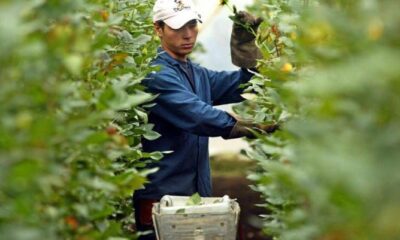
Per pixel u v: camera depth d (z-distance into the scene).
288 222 8.99
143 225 15.25
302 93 7.08
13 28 6.39
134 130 13.26
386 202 5.59
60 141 7.65
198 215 13.05
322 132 6.48
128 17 14.56
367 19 6.21
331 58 6.70
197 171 15.51
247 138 14.70
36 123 6.86
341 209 6.38
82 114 8.51
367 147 5.86
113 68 11.60
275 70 10.10
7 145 6.82
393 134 5.86
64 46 7.38
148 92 14.85
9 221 7.15
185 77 15.39
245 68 15.87
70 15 8.19
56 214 8.06
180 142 15.27
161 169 15.20
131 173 9.53
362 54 6.05
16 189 6.94
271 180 9.36
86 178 8.75
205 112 14.52
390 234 5.69
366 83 5.79
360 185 5.54
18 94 7.12
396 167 5.55
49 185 7.65
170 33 15.23
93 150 8.95
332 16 6.43
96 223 9.52
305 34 7.31
